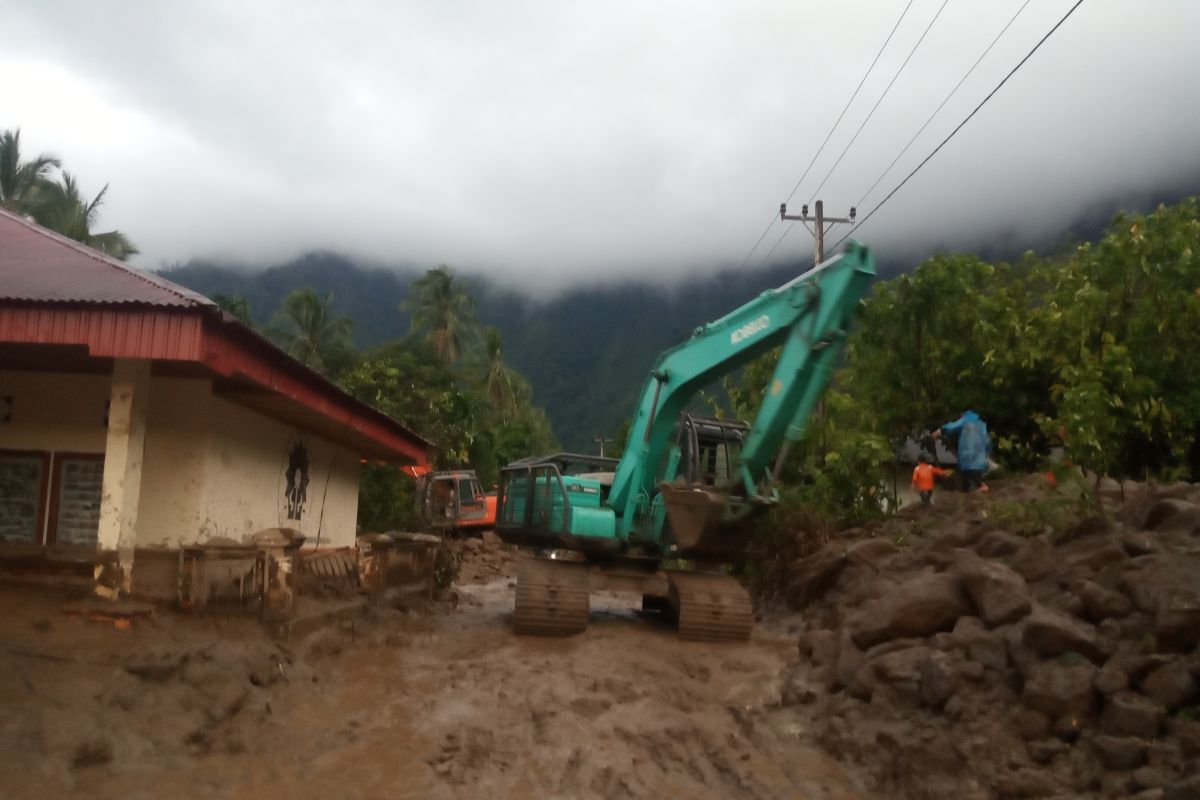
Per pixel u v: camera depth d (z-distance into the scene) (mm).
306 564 11391
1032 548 8414
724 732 7520
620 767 6473
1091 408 12016
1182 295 14602
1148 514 8953
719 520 11070
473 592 19312
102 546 8367
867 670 7586
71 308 7770
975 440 16484
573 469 15102
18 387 9352
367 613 11664
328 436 13891
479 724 7398
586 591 12055
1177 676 5539
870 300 19641
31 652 6707
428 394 27453
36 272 8688
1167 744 5297
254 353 8852
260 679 7688
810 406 10367
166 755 5996
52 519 9117
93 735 5715
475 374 52469
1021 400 18109
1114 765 5379
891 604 8039
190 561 8672
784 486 16812
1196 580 6145
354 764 6391
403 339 44500
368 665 9469
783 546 15266
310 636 9391
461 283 52281
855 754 6797
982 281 19578
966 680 6688
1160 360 14820
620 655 10594
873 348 19672
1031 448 17953
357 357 42812
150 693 6555
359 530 20984
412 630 11852
